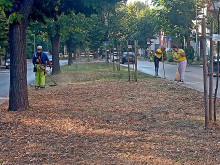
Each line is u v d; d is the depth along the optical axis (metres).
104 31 51.88
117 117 9.80
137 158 6.12
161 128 8.41
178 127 8.48
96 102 12.62
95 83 20.02
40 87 18.03
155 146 6.82
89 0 11.11
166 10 51.44
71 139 7.48
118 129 8.34
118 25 52.94
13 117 9.86
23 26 10.85
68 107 11.56
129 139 7.39
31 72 36.00
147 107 11.41
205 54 8.17
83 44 51.72
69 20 25.22
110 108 11.30
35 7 12.09
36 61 17.86
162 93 14.81
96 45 52.81
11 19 10.00
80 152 6.55
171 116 9.83
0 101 14.06
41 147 6.93
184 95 14.08
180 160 6.00
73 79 23.66
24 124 8.95
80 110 11.00
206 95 8.17
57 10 11.84
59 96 14.49
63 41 48.62
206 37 8.28
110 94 14.72
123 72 30.42
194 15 51.31
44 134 7.94
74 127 8.58
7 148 6.90
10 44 10.98
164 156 6.21
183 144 6.94
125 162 5.94
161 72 30.83
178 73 20.33
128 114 10.26
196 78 23.64
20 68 10.96
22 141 7.38
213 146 6.79
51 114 10.29
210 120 8.81
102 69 36.75
